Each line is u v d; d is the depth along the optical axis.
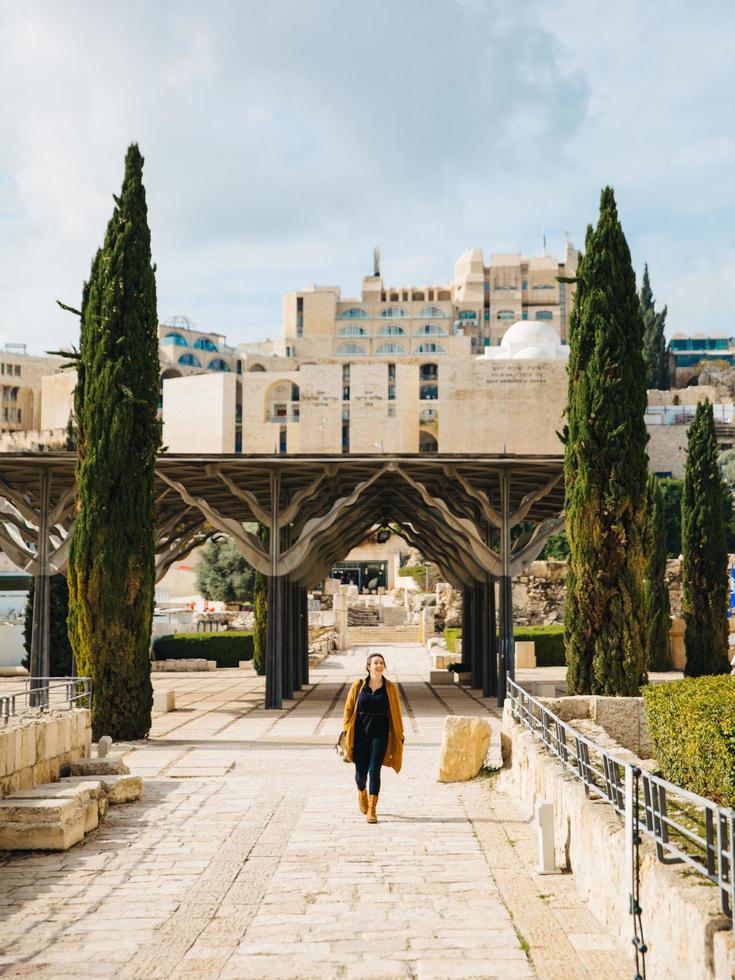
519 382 112.19
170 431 128.00
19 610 51.91
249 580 67.62
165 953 7.24
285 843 10.69
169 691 25.80
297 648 32.62
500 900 8.54
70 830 10.53
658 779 6.72
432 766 15.91
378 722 11.84
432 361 145.00
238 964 6.99
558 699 15.58
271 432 124.75
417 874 9.39
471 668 35.06
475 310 175.25
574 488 19.92
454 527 25.16
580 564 19.70
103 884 9.17
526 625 49.16
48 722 12.98
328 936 7.59
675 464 111.44
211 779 14.71
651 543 19.95
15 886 9.15
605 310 19.97
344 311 170.50
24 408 149.50
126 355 20.05
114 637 19.45
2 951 7.34
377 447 118.25
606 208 20.33
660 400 137.00
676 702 10.01
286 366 156.25
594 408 19.84
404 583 87.75
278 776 14.98
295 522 28.11
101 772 13.61
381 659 11.99
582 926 7.80
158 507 31.84
